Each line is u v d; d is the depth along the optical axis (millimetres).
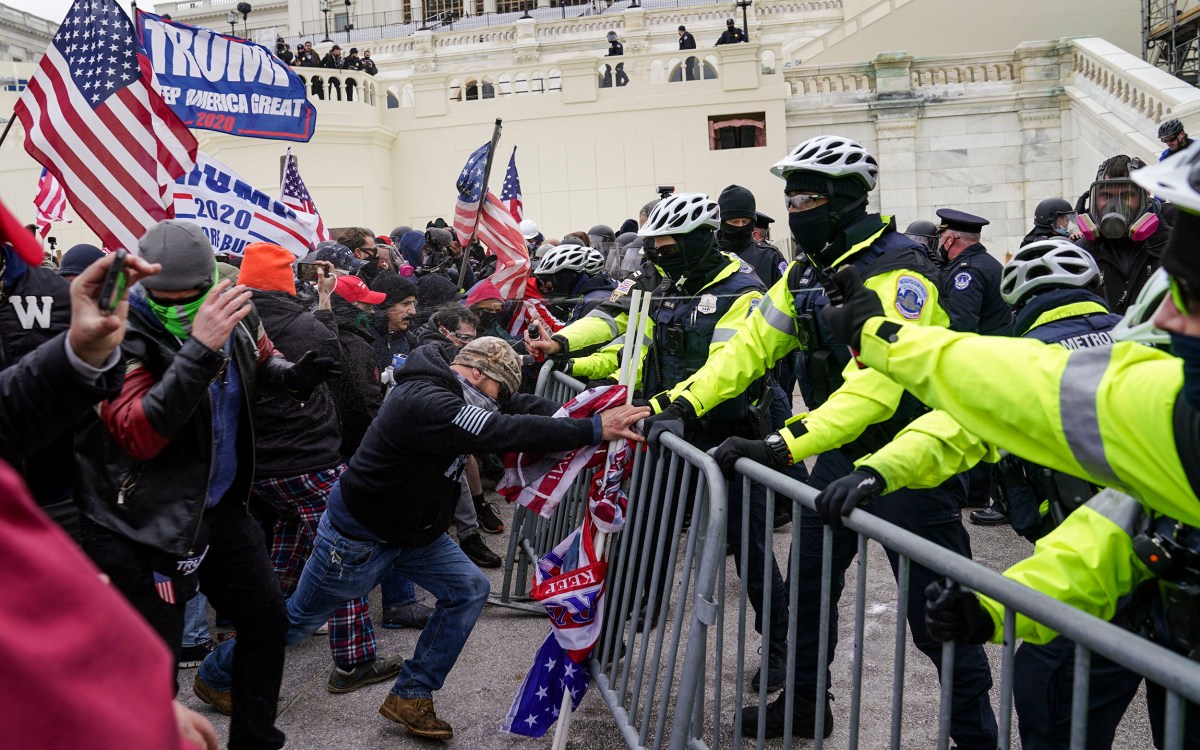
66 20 4195
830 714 3381
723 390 3328
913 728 3510
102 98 4148
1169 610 1730
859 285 1951
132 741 829
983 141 20250
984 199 20344
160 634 2871
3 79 26781
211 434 2842
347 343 4887
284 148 19578
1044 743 2230
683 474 3061
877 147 20484
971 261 5055
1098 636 1482
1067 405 1554
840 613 4598
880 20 23344
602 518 3482
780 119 19938
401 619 4723
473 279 8414
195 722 1349
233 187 5188
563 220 20469
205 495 2855
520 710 3381
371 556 3518
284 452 4211
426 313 6051
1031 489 2566
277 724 3734
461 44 32656
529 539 5035
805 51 24375
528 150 20531
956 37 23078
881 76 20328
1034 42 19875
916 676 3910
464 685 4035
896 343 1824
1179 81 17328
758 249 6504
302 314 4324
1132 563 1903
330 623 3971
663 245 3982
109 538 2779
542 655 3412
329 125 19703
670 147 20172
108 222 4152
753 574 3863
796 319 3221
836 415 2781
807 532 3248
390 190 20875
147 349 2748
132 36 4207
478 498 6270
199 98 5602
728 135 20266
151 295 2758
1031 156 20094
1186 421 1394
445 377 3416
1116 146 18094
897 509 2918
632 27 31781
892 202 20500
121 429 2627
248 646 3137
